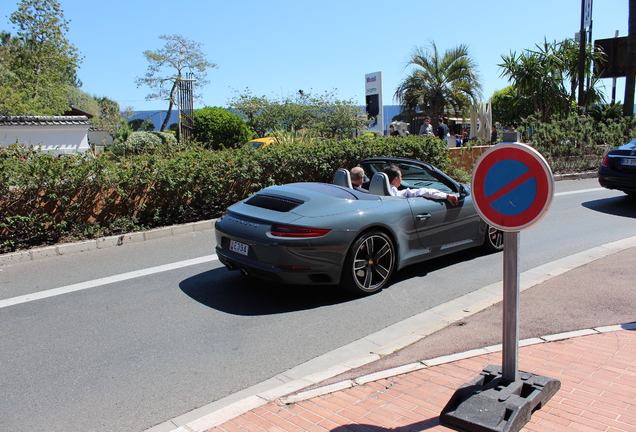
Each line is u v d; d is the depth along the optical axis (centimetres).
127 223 788
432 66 2838
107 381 356
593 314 434
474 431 259
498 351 369
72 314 479
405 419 281
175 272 609
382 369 354
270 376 363
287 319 467
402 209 544
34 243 712
